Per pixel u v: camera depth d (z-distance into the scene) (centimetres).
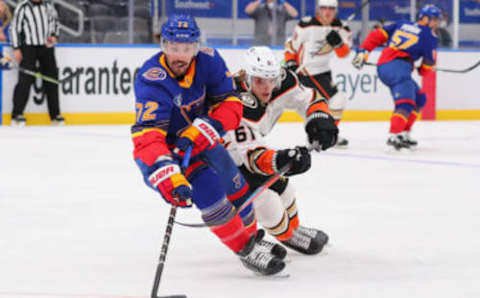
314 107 944
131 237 1105
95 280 869
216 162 847
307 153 901
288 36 3350
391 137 2211
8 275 891
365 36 3394
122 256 989
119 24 3191
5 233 1127
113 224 1199
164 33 767
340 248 1036
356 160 2047
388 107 3350
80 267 931
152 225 1193
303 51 2261
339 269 923
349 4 3394
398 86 2191
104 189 1547
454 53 3397
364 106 3319
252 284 850
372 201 1416
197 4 3247
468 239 1094
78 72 2858
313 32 2239
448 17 3444
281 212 942
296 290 824
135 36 3200
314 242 986
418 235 1120
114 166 1886
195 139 809
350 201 1416
